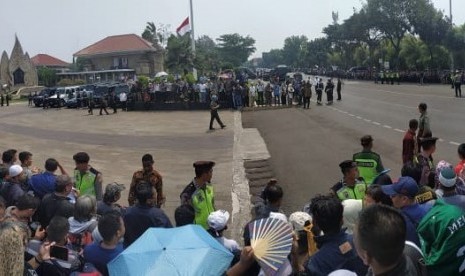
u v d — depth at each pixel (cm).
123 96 4172
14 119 3881
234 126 2941
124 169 1872
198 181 757
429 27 7419
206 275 402
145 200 645
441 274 411
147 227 635
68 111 4419
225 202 1352
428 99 3878
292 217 493
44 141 2628
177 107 3997
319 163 1741
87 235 604
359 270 390
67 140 2634
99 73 9331
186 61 6303
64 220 515
